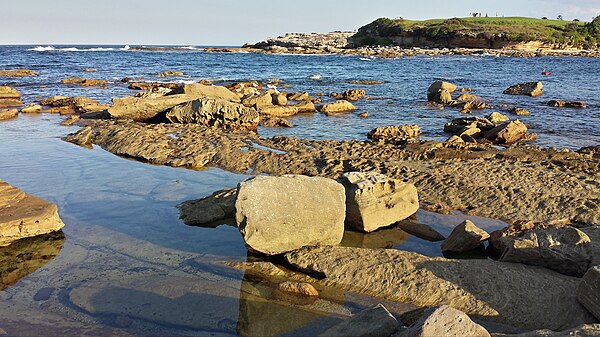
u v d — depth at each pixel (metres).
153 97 22.86
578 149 16.61
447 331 4.98
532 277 7.19
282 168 13.91
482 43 110.50
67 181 12.64
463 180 12.22
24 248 8.69
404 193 10.27
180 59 84.06
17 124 21.09
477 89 37.53
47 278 7.57
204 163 14.65
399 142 17.03
